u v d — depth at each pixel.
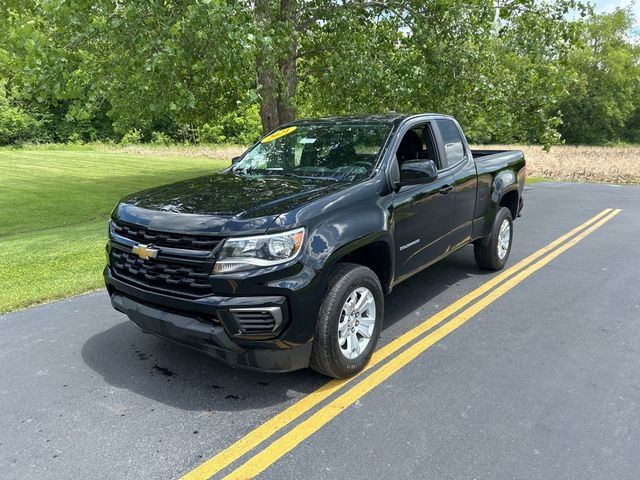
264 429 3.10
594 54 60.47
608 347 4.20
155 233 3.31
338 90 11.56
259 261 3.04
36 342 4.46
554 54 12.24
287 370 3.29
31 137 45.91
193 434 3.07
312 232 3.25
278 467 2.75
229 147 45.47
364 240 3.59
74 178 19.66
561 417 3.18
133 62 8.15
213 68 8.02
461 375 3.73
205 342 3.17
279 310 3.08
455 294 5.54
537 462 2.75
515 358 4.00
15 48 8.25
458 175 5.12
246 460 2.82
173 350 4.26
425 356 4.04
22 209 12.85
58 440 3.03
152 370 3.91
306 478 2.65
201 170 23.48
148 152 38.34
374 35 11.37
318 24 12.04
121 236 3.60
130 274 3.57
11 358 4.15
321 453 2.86
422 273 6.34
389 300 5.36
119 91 9.09
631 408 3.28
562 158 27.02
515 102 12.84
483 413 3.23
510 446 2.89
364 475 2.66
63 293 5.78
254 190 3.73
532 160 25.72
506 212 6.30
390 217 3.94
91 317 5.06
